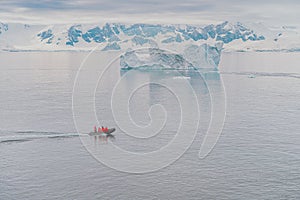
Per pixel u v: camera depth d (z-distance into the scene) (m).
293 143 89.69
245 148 86.12
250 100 149.25
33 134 95.88
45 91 170.88
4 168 73.88
